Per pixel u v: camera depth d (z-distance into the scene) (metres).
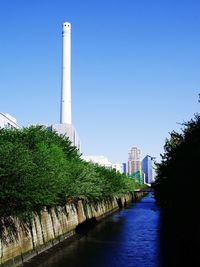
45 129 57.81
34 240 37.69
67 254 38.09
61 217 49.62
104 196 85.69
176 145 50.03
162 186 68.25
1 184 28.70
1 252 29.69
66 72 158.62
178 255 36.78
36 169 32.09
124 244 44.47
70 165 51.41
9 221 31.88
